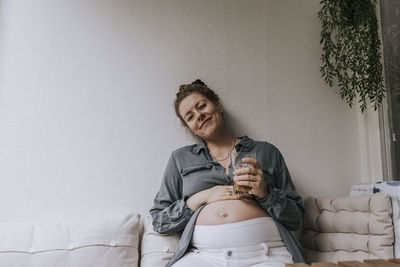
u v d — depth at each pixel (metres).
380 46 2.16
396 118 2.04
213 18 2.21
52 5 2.07
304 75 2.26
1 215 1.85
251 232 1.55
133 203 1.96
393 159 2.07
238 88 2.15
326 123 2.24
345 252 1.72
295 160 2.15
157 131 2.04
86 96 2.01
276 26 2.28
